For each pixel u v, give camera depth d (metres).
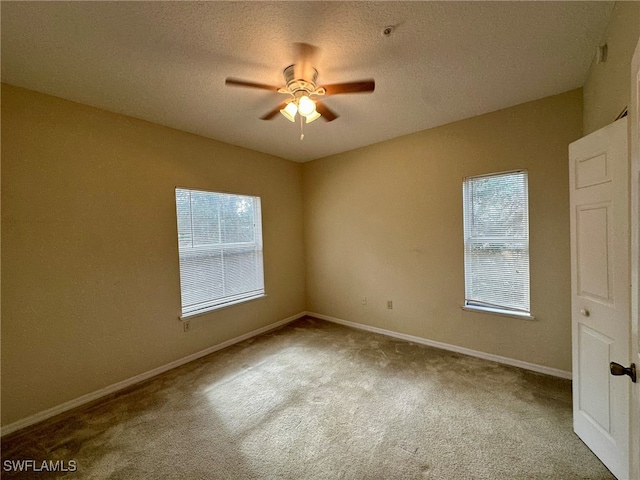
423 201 3.15
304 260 4.45
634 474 1.02
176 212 2.89
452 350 3.01
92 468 1.59
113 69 1.83
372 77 2.02
